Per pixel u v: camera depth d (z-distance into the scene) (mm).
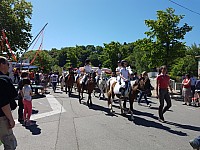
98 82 18375
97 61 108250
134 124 9781
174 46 22938
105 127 9133
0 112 4117
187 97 16578
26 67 31391
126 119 10727
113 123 9852
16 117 10781
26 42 35531
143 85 10688
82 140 7414
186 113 12969
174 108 14773
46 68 49781
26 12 36125
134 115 11789
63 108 13148
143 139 7652
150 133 8422
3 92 4047
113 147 6801
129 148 6727
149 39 23812
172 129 9102
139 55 65000
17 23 34250
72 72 19516
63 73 25109
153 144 7137
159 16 23016
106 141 7363
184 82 16797
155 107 14570
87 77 14680
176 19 22641
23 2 35906
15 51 35062
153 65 24266
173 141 7496
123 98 11516
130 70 12031
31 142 7164
